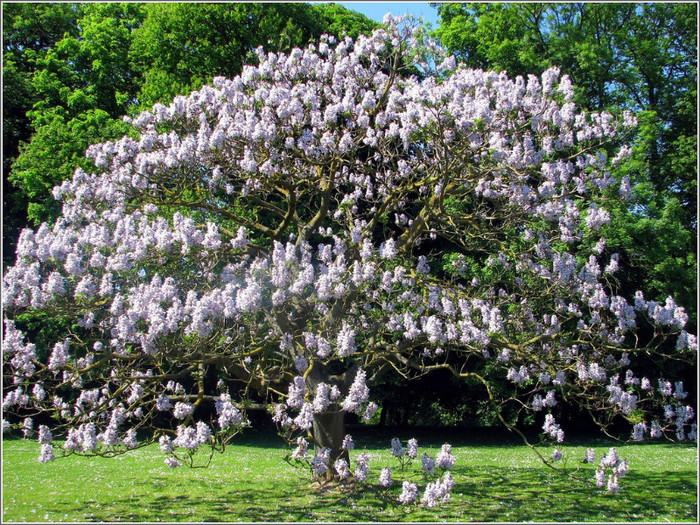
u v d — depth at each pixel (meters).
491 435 19.64
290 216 9.77
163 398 7.41
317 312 9.42
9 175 19.52
